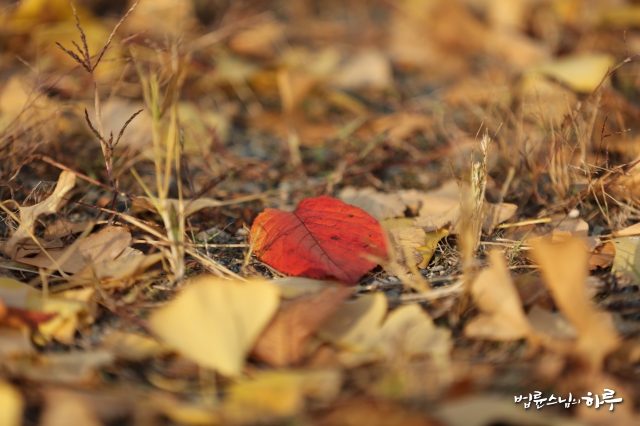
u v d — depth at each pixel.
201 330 0.94
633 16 1.43
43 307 0.97
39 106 1.12
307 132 1.21
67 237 1.03
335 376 0.93
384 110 1.32
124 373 0.95
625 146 1.12
